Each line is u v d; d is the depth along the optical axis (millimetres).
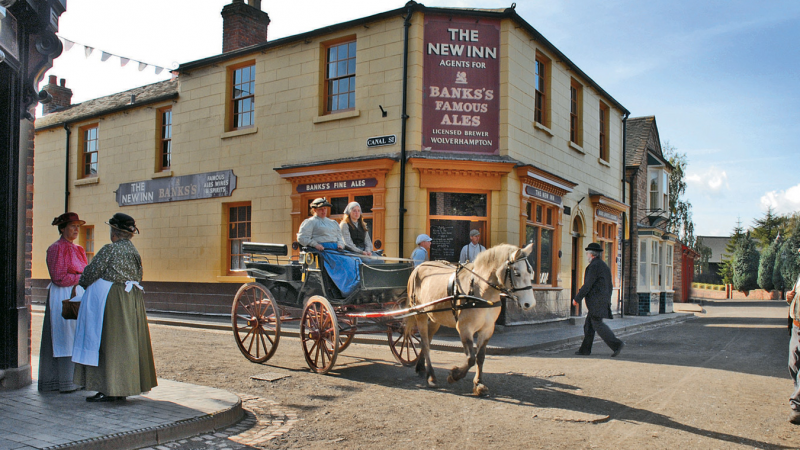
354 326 7891
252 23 16547
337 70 13750
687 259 37375
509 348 10000
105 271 5328
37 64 6148
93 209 18578
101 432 4387
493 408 5910
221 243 15328
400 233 12117
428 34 12492
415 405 6031
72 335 5855
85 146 19344
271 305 8273
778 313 24734
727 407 6125
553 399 6363
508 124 12656
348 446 4707
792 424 5492
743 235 51062
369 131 12859
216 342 10703
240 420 5445
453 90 12523
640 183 22172
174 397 5699
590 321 10039
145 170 17188
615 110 19984
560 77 15633
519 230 13047
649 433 5129
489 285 6336
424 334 7141
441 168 12133
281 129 14328
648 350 10945
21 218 6117
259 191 14633
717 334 14352
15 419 4758
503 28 12812
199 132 15984
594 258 10094
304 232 7918
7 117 5945
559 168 15406
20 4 5742
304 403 6113
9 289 5988
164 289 16438
